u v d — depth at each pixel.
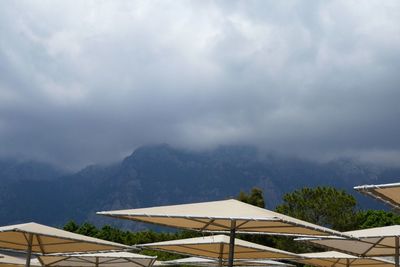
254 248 14.83
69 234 12.58
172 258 34.50
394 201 8.32
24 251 14.97
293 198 42.00
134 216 9.48
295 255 16.02
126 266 20.28
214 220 9.91
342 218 40.62
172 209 9.84
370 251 14.25
